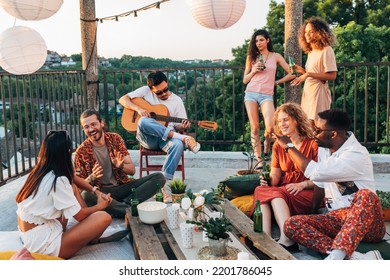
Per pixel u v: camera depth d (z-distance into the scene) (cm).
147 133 410
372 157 504
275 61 471
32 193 240
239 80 1780
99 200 289
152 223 271
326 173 270
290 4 475
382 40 1609
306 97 447
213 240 218
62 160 242
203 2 324
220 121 1798
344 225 237
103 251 268
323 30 426
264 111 467
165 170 406
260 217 252
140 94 443
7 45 333
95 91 562
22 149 443
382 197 333
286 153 322
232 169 516
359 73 1518
